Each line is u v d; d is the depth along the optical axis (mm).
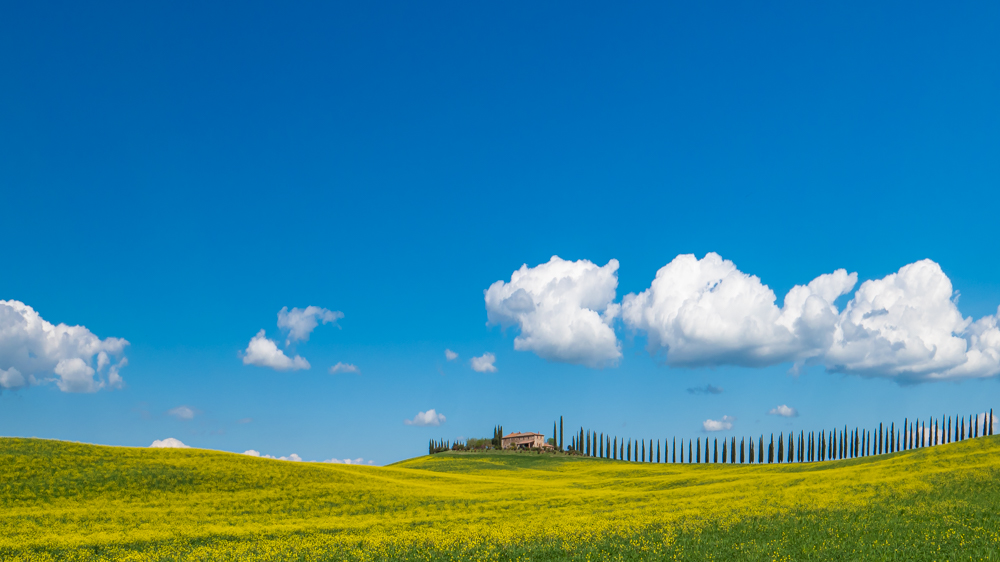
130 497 60844
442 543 36906
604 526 41188
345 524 48594
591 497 63281
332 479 74000
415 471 102125
